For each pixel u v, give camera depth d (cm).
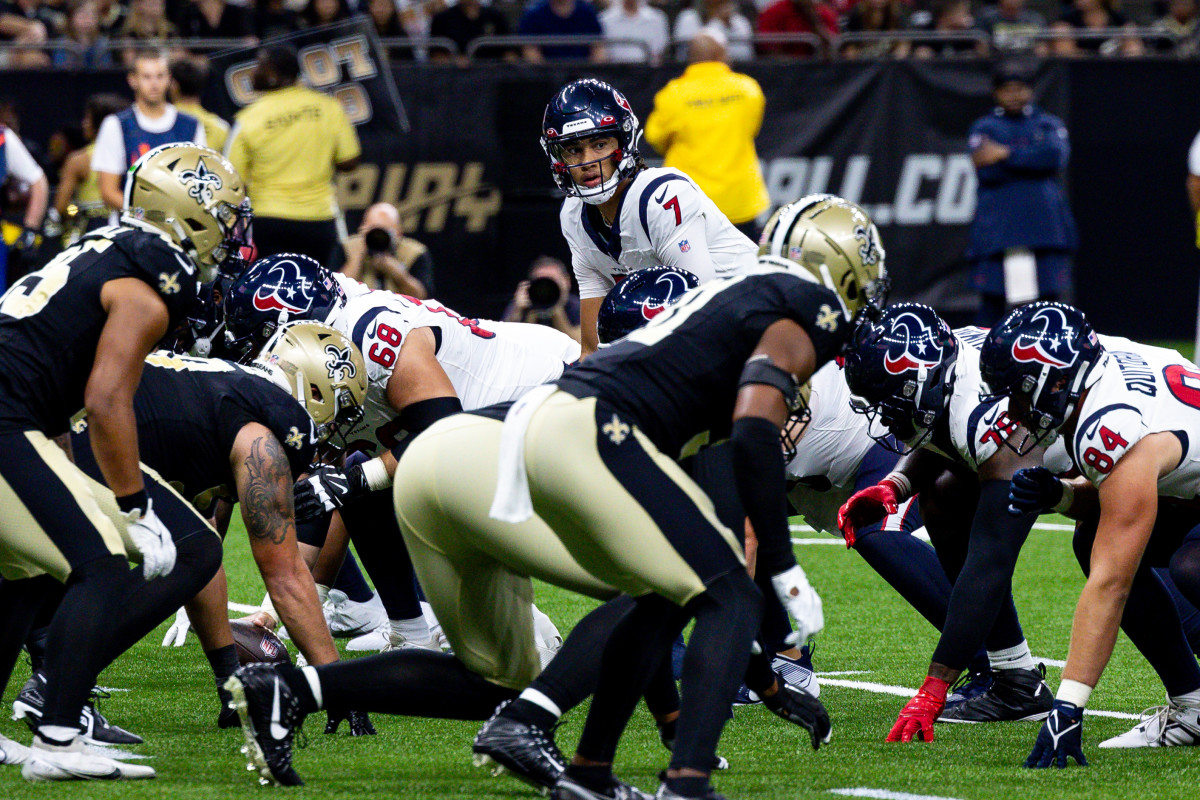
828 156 4241
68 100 4091
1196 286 4462
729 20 4453
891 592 2248
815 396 1602
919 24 4638
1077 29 4725
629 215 1689
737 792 1203
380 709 1203
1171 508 1470
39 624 1458
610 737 1124
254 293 1532
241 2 4512
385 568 1677
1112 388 1302
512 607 1220
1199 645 1528
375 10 4309
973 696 1605
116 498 1188
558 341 1788
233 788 1187
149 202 1220
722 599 1080
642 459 1087
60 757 1191
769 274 1133
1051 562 2475
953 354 1411
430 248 4156
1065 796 1202
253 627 1602
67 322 1197
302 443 1391
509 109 4131
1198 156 3572
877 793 1202
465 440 1168
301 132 3241
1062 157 3881
